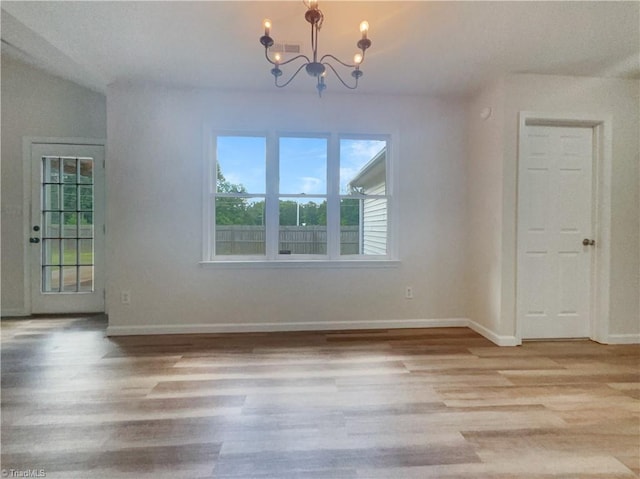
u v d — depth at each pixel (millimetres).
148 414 1702
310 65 1722
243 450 1432
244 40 2244
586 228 2881
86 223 3711
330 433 1552
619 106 2799
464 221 3285
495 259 2832
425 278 3271
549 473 1303
